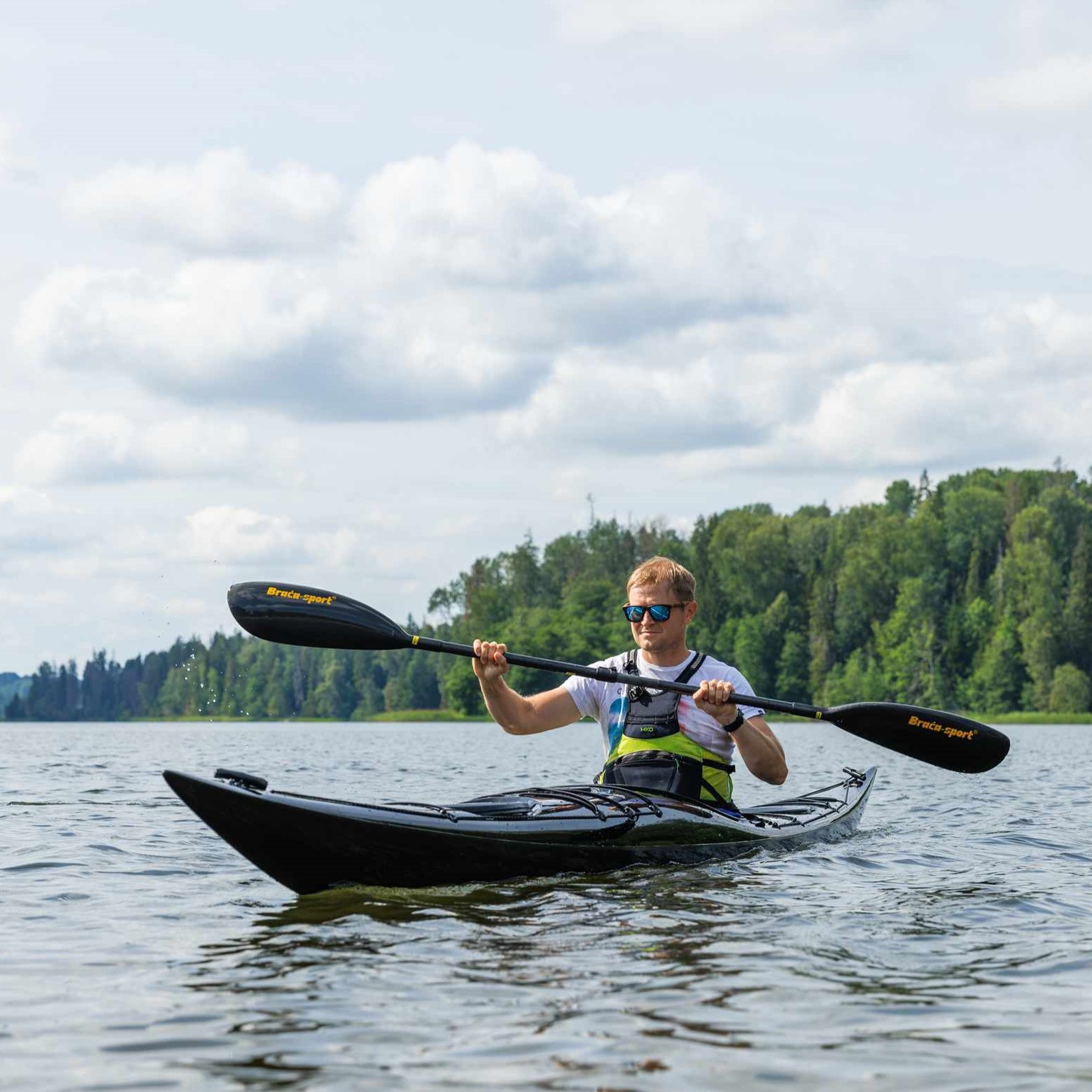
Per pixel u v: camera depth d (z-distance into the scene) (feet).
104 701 450.30
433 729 223.71
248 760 64.90
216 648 393.70
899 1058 9.92
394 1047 10.18
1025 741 111.04
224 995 11.75
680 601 20.18
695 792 20.24
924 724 20.57
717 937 14.25
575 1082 9.37
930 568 255.91
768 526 282.56
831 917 15.48
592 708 21.03
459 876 17.38
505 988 11.94
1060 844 23.89
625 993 11.78
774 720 239.50
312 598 20.44
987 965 12.97
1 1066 9.76
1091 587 232.32
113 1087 9.29
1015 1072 9.62
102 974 12.59
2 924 15.16
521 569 328.29
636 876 18.31
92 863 20.31
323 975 12.50
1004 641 232.32
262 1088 9.27
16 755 70.03
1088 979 12.45
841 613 258.37
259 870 19.48
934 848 22.88
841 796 27.35
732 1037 10.43
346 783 44.24
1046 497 271.90
